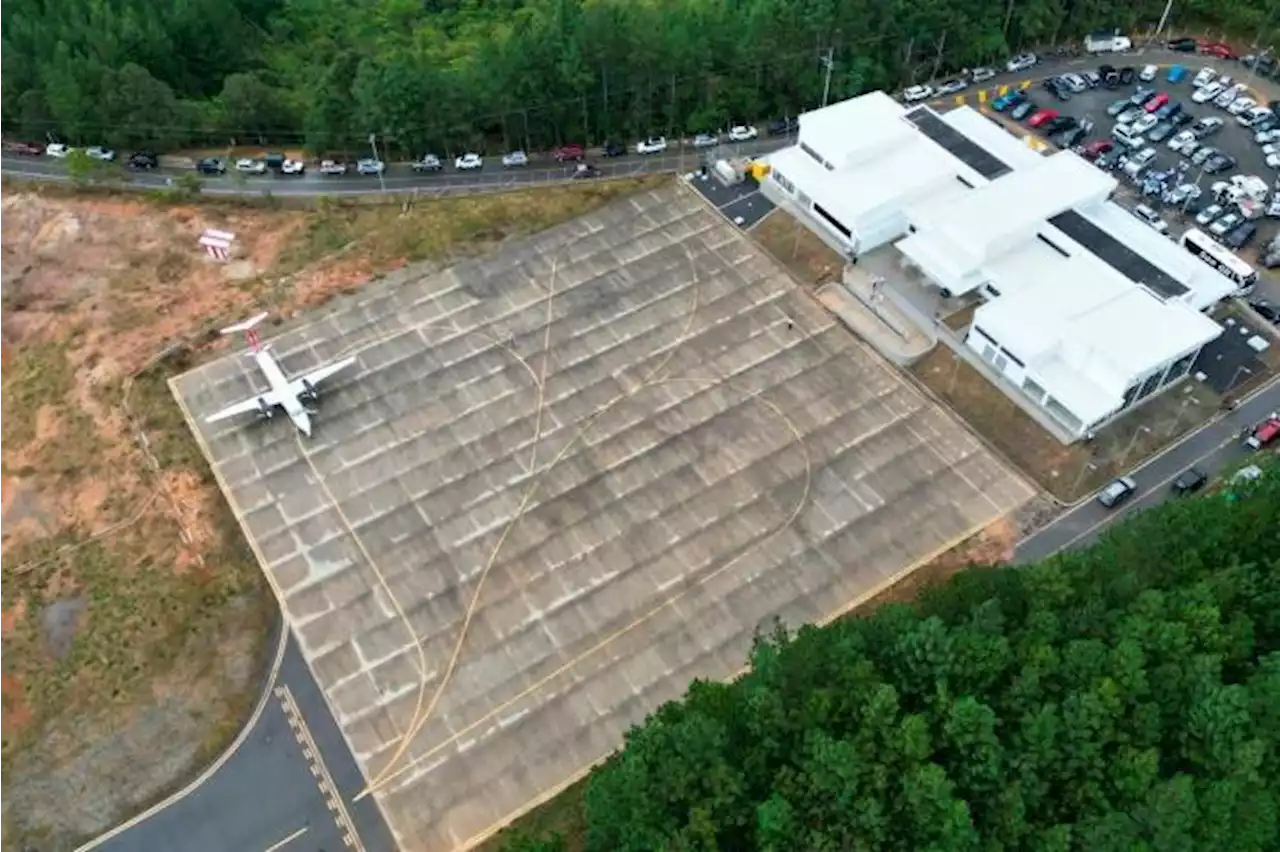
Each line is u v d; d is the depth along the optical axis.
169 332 113.94
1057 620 75.06
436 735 84.88
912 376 109.75
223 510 98.88
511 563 95.06
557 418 105.81
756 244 123.00
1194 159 132.75
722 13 139.62
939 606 80.00
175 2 149.50
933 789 64.88
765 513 98.50
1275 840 69.31
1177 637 72.44
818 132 123.25
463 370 109.94
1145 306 105.69
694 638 90.31
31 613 92.75
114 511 99.38
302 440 104.12
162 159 136.50
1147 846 64.56
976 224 112.44
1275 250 120.62
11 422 107.19
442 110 132.00
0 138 138.25
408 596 93.00
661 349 112.00
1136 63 147.75
